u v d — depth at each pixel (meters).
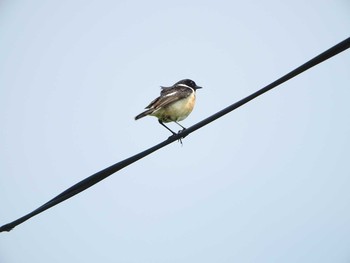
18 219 9.45
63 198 9.68
